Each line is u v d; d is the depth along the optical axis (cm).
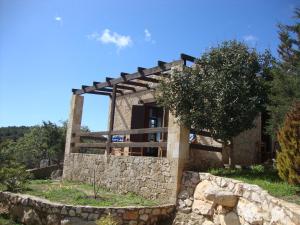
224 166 1220
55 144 3142
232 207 860
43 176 1970
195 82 1043
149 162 1191
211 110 1002
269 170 1052
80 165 1606
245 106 1009
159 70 1213
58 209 985
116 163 1359
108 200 1105
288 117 788
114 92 1478
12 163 1458
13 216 1137
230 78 1033
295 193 745
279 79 991
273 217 698
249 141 1328
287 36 1113
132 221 981
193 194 1015
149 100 1589
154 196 1140
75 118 1752
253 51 1097
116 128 1803
